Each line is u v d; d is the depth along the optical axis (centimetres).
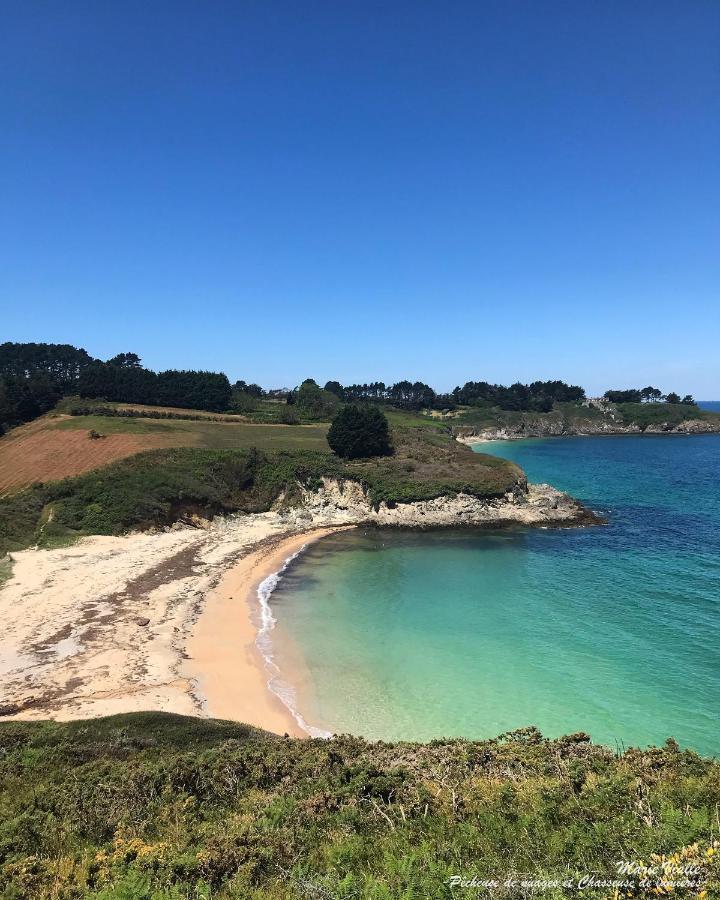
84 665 2722
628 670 2664
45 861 948
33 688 2483
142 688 2503
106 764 1499
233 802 1259
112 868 898
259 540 5425
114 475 5903
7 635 3058
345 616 3494
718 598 3584
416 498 6297
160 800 1247
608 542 5138
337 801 1152
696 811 849
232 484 6556
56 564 4350
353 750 1602
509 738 1694
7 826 1102
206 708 2358
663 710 2320
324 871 855
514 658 2836
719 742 2105
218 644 3052
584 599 3659
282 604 3734
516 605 3606
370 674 2706
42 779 1443
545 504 6481
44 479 6128
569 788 1076
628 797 989
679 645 2916
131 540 5116
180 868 873
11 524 5006
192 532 5584
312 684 2609
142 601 3647
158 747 1761
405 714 2348
